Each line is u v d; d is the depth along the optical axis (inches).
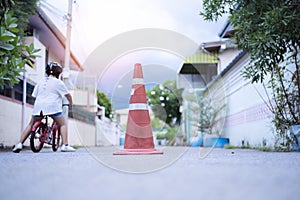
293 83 200.5
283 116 200.2
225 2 185.6
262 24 169.3
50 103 177.6
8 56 146.7
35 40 345.4
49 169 75.4
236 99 360.2
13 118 244.8
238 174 65.2
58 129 194.9
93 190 47.5
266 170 72.3
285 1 173.6
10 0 157.5
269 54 176.6
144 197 42.6
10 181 55.7
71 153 165.5
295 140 183.5
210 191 46.7
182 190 47.6
